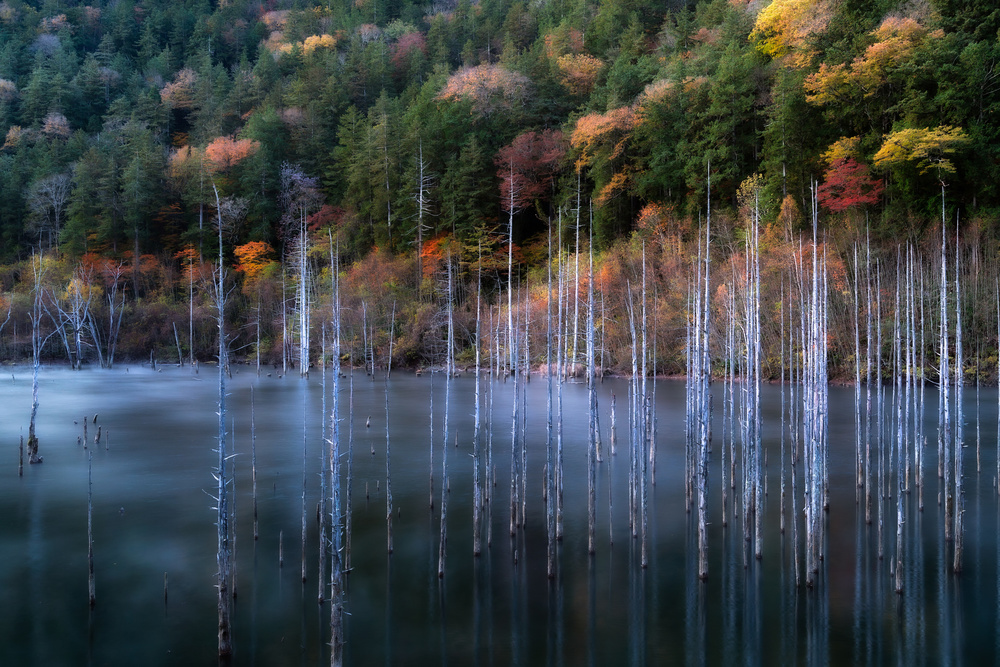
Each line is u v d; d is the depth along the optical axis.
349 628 14.61
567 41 114.12
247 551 19.12
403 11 168.62
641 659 13.34
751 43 80.88
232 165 113.94
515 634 14.36
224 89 145.00
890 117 61.69
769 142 69.12
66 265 98.44
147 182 106.25
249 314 90.38
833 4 68.81
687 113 77.06
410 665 13.08
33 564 18.23
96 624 14.76
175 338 89.19
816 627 14.58
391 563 18.14
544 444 33.69
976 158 56.03
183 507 23.33
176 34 172.62
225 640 13.20
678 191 77.44
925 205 57.22
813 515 16.38
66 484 26.42
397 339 78.69
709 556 18.58
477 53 136.38
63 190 110.88
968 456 30.25
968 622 14.69
